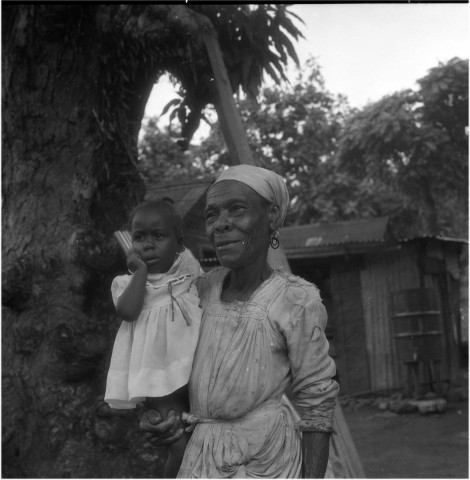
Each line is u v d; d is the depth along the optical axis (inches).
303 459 75.0
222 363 73.3
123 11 212.4
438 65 656.4
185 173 814.5
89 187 215.2
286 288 76.0
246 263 76.0
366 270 530.3
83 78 216.4
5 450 198.8
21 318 206.4
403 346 477.1
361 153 722.8
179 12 214.4
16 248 212.7
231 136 219.1
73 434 196.7
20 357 205.3
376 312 522.9
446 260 567.2
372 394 508.7
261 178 76.4
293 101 778.2
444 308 537.6
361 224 578.9
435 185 699.4
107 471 191.6
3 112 221.3
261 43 258.5
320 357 74.9
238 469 71.6
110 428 194.1
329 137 796.6
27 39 212.5
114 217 219.3
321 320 75.7
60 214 213.5
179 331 77.0
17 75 218.1
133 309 78.4
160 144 841.5
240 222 74.4
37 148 218.5
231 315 75.5
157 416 77.8
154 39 215.3
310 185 783.7
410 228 811.4
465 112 656.4
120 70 220.4
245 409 72.8
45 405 198.1
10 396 202.1
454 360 543.2
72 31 210.5
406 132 655.8
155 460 194.7
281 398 79.4
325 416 75.1
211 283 82.7
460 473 294.4
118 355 80.7
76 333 199.5
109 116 219.1
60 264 206.7
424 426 406.0
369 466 316.8
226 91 221.5
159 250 81.5
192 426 76.2
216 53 223.0
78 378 200.2
